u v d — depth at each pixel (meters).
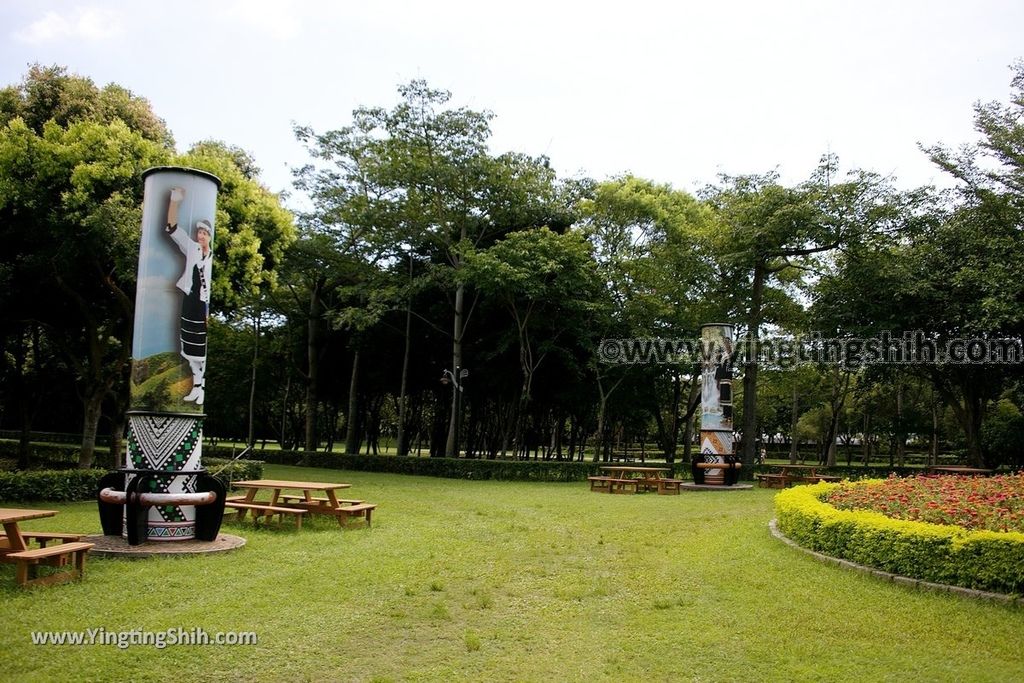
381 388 30.48
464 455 31.45
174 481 9.18
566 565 8.91
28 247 14.96
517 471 22.11
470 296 26.06
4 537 7.85
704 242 24.28
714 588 7.73
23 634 5.68
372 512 12.84
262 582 7.46
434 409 30.05
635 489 19.00
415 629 6.30
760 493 18.25
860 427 37.31
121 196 13.27
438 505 14.60
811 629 6.32
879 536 7.88
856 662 5.59
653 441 46.69
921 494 10.22
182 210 9.59
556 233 23.48
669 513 13.88
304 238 25.72
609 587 7.82
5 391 21.44
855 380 33.03
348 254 26.61
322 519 11.98
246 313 27.61
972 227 22.52
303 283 28.92
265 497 14.91
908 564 7.52
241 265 15.38
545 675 5.38
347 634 6.11
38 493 12.67
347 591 7.29
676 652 5.87
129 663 5.26
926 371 25.22
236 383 31.78
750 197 24.02
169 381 9.30
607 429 33.28
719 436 20.41
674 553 9.71
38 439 32.47
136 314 9.50
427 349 28.25
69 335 18.48
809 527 9.07
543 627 6.46
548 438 31.42
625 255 23.94
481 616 6.71
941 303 22.58
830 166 22.84
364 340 28.00
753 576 8.05
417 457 23.88
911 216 22.75
